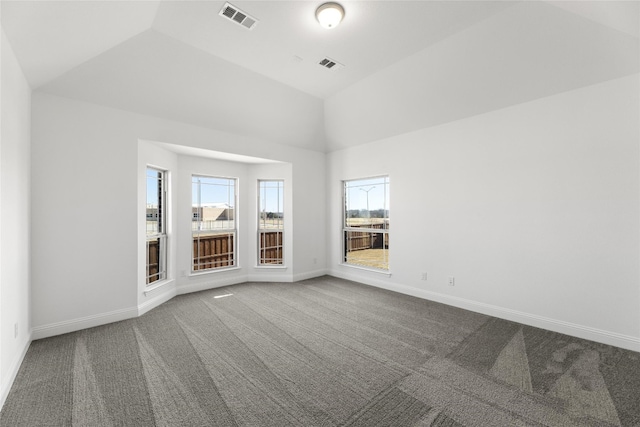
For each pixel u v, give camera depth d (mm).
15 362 2135
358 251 5145
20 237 2326
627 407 1765
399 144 4332
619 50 2348
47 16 1892
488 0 2322
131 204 3309
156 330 2941
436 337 2783
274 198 5156
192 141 3828
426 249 4008
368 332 2902
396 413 1726
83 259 2982
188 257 4336
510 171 3201
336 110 4492
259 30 2736
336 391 1941
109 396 1882
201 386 1993
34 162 2705
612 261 2588
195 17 2555
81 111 2984
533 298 3051
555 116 2883
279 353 2467
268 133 4523
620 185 2545
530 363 2293
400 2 2355
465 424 1633
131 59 2881
